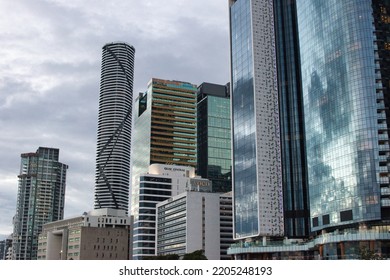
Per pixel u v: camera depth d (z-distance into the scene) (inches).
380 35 7672.2
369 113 7357.3
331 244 7150.6
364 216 7057.1
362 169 7234.3
